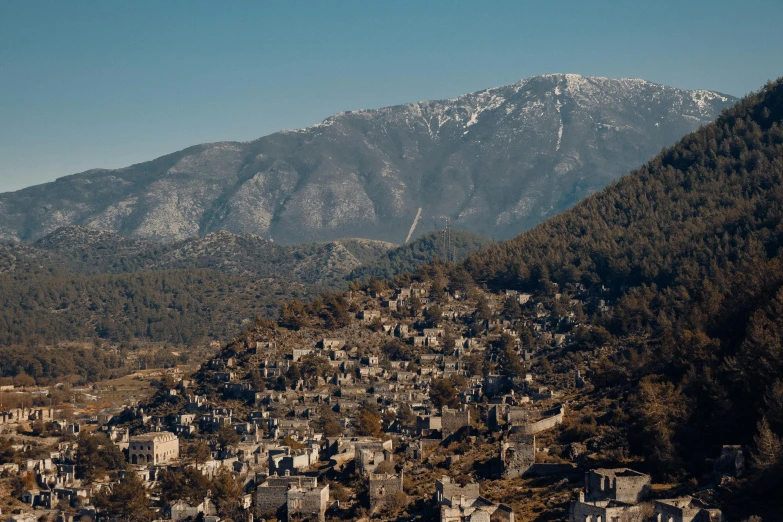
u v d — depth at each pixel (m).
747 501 183.25
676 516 174.62
